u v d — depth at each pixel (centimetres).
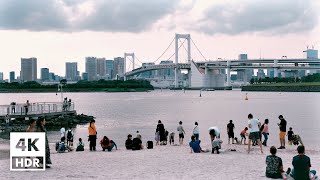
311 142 4934
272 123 7856
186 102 18388
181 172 2267
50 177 2097
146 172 2266
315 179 1980
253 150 3225
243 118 9319
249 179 2077
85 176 2141
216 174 2209
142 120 8838
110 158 2822
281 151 3200
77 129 6725
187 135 5775
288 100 19362
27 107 6988
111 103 17762
